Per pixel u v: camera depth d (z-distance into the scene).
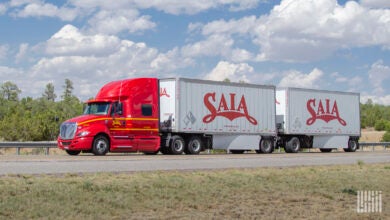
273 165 22.89
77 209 11.31
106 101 28.38
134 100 29.05
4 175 15.58
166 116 30.75
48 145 32.84
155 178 16.11
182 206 12.44
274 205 13.13
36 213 10.70
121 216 11.16
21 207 11.05
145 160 23.62
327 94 39.66
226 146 33.25
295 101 37.44
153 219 11.05
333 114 40.00
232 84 33.53
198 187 14.75
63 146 27.48
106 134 27.92
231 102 33.41
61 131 27.75
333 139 40.03
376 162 26.33
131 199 12.63
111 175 16.50
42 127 59.78
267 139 35.59
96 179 15.37
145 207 12.07
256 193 14.54
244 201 13.41
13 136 57.62
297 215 12.09
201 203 12.81
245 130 34.12
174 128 30.36
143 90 29.55
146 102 29.59
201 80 31.75
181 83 30.61
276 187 15.55
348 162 25.80
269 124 35.59
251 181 16.42
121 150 28.45
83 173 16.92
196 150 31.78
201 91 31.75
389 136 71.12
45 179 14.84
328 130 39.56
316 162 25.30
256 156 29.36
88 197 12.45
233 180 16.39
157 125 30.02
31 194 12.30
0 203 11.25
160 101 31.05
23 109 96.06
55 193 12.57
